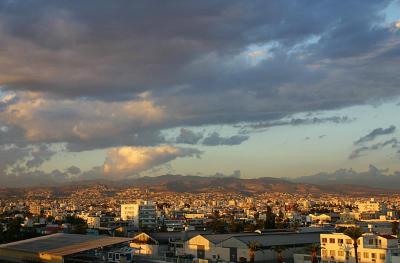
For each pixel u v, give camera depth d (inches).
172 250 7829.7
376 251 5610.2
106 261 6220.5
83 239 6993.1
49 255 6348.4
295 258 6387.8
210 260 6756.9
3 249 7209.6
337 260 5954.7
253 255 6348.4
